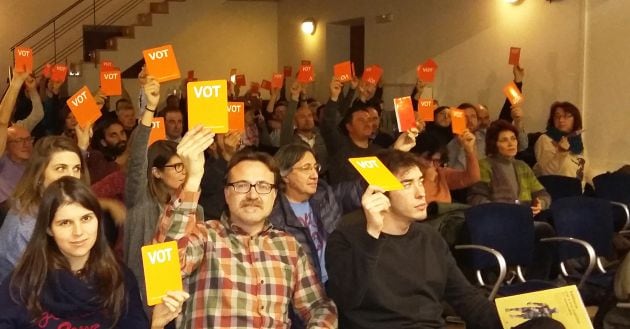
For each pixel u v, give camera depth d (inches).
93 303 84.2
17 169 168.9
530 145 268.2
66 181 84.8
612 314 135.5
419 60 349.1
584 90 258.8
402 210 106.0
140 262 113.2
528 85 285.1
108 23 436.8
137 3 442.0
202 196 159.3
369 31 387.2
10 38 415.8
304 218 132.8
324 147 209.9
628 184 211.5
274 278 97.7
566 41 266.5
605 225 179.2
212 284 95.3
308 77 242.7
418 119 196.1
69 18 428.1
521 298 101.4
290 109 226.5
